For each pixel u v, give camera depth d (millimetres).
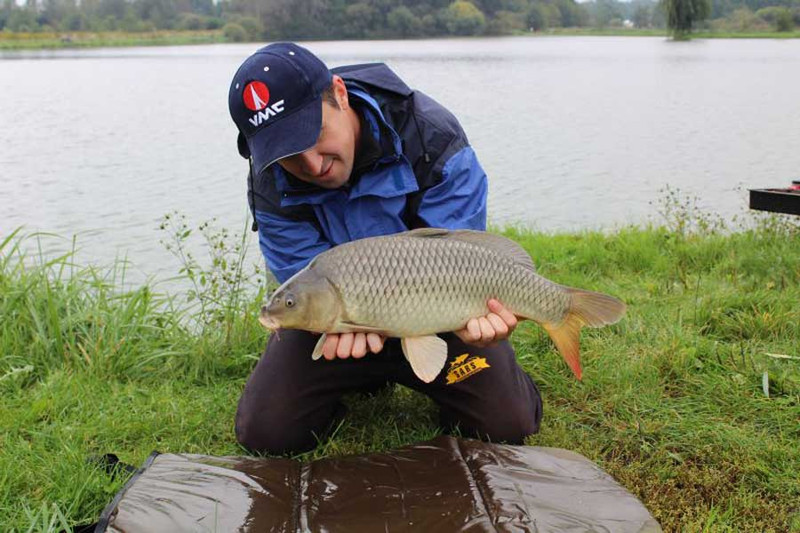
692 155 12273
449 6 73938
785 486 2570
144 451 2895
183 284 5828
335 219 2744
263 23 74812
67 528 2330
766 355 3393
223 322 3904
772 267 4562
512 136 14891
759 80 26500
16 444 2883
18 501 2553
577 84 26156
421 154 2654
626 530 2223
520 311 2463
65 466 2662
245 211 8781
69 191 10203
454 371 2742
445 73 30688
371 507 2348
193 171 11633
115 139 15383
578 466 2527
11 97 24719
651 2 103562
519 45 60938
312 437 2869
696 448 2777
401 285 2332
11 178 11242
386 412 3107
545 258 5301
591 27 98062
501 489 2393
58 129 17078
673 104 20109
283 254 2832
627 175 10688
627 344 3602
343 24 69125
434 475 2498
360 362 2787
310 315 2320
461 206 2695
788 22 74875
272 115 2379
